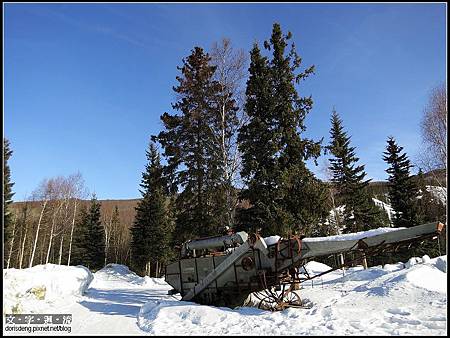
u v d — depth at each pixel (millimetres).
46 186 43562
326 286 13562
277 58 22016
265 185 19812
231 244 12352
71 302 12211
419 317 7402
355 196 35500
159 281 27359
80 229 51406
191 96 23531
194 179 22688
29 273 12789
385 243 8805
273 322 8133
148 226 40219
